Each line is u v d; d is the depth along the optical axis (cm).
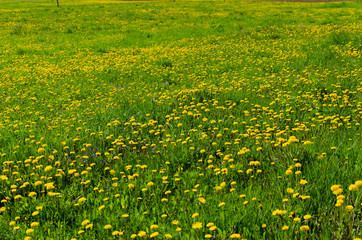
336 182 348
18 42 2369
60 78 1338
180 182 418
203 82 1062
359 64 1012
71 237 316
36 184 385
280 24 2441
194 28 2702
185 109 712
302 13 3269
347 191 326
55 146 543
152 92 1018
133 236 277
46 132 634
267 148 464
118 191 396
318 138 477
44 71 1462
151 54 1762
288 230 281
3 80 1297
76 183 429
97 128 650
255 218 309
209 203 346
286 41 1736
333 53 1220
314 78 888
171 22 3144
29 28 2928
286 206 316
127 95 974
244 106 714
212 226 279
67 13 3841
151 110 729
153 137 588
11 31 2767
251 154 461
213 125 607
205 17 3369
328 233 274
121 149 531
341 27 2006
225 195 352
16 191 403
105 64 1582
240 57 1460
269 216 311
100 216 347
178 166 464
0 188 409
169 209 351
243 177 405
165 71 1325
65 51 2016
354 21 2314
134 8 4372
